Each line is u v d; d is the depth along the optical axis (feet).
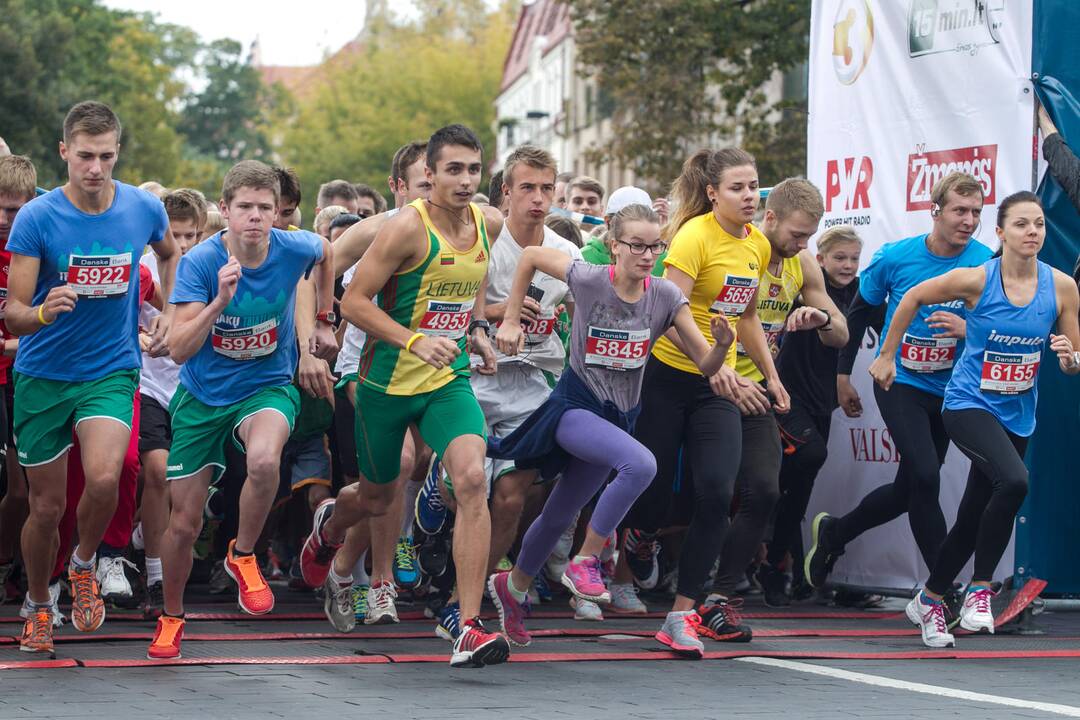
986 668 27.96
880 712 22.68
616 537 38.01
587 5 130.31
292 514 42.52
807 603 40.45
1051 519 36.14
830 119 41.93
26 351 27.09
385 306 27.17
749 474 31.04
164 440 34.14
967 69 37.19
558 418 27.89
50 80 212.84
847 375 37.91
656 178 133.90
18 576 36.27
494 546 30.66
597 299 27.58
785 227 33.24
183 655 27.43
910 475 34.24
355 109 306.14
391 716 21.53
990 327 31.53
